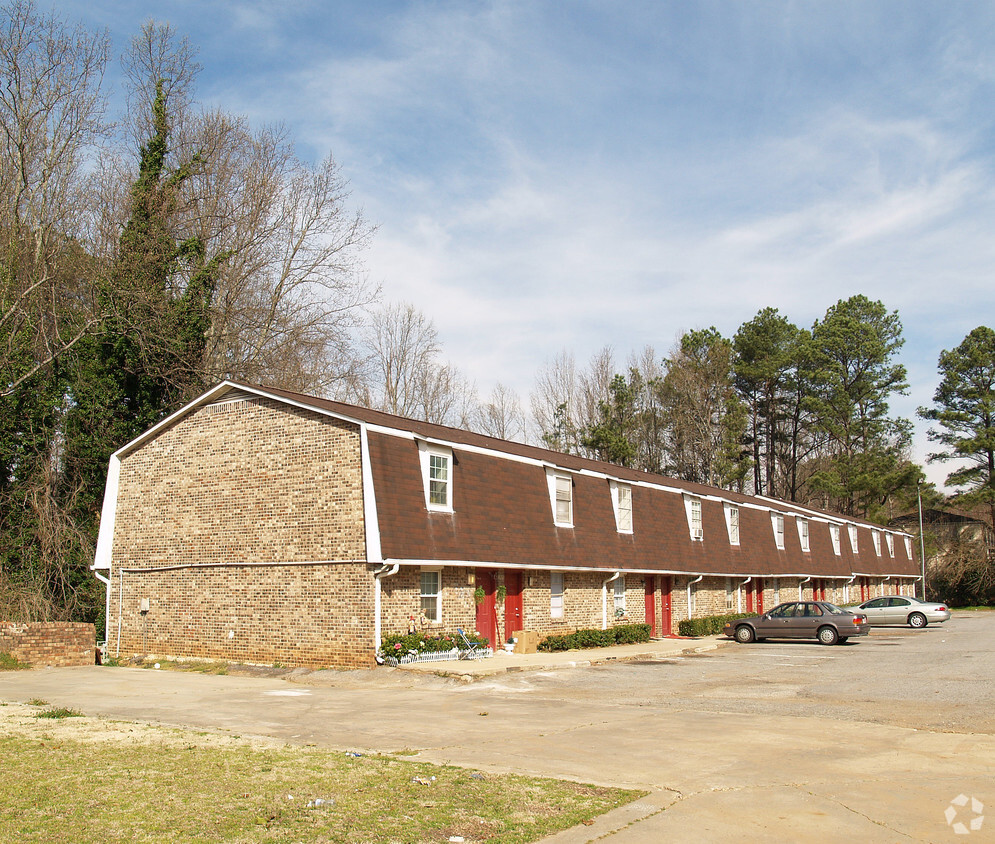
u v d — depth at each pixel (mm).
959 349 77188
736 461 65062
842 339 77750
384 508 20938
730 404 64562
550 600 27562
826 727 13625
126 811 8109
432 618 22609
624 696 17438
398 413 56469
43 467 28406
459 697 17125
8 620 25594
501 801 8828
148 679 20078
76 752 10664
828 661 25234
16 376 28094
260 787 9047
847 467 72375
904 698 17188
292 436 22547
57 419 29359
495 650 24828
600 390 65250
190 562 24031
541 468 27859
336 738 12250
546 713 14977
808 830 8078
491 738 12406
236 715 14438
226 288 38062
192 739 11734
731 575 38500
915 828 8148
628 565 30859
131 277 31438
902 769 10562
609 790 9352
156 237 33281
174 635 24062
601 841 7742
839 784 9766
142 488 25500
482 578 24875
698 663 24578
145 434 25359
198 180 38438
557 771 10273
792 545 46219
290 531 22172
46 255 29844
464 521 23531
